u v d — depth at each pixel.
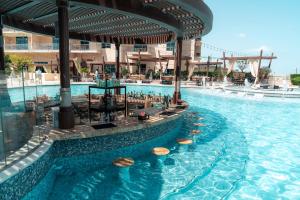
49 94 16.95
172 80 25.86
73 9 7.80
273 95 18.64
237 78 28.41
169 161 6.18
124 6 6.69
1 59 9.23
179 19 9.12
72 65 31.02
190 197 4.58
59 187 4.79
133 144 6.66
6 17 9.20
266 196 4.79
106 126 6.29
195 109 13.81
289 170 5.98
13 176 3.56
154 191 4.71
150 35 12.90
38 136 5.27
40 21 10.16
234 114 12.73
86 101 9.57
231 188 5.00
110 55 31.55
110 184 4.96
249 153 7.07
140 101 10.55
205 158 6.42
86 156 5.79
